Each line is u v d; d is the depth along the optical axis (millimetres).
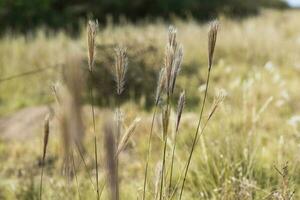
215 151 3051
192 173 2992
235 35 9469
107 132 614
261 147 3332
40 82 7418
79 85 529
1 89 7418
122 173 3514
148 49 6441
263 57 8414
